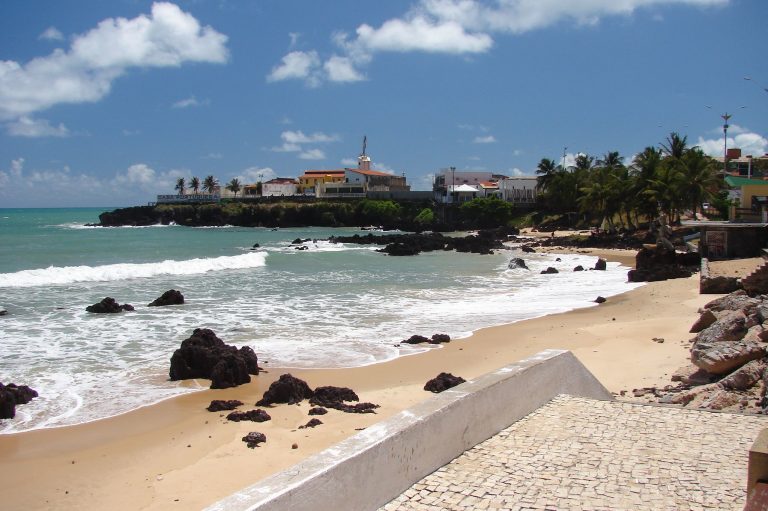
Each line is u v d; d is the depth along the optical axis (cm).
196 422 1448
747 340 1355
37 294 3356
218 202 14200
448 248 7025
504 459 743
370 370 1889
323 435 1346
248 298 3341
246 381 1769
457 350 2136
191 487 1112
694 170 6700
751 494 495
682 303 2834
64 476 1166
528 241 8188
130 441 1333
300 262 5516
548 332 2386
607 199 7762
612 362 1773
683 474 691
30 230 11575
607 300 3222
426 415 704
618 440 805
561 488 659
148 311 2900
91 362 1973
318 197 13625
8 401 1473
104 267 4222
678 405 1031
